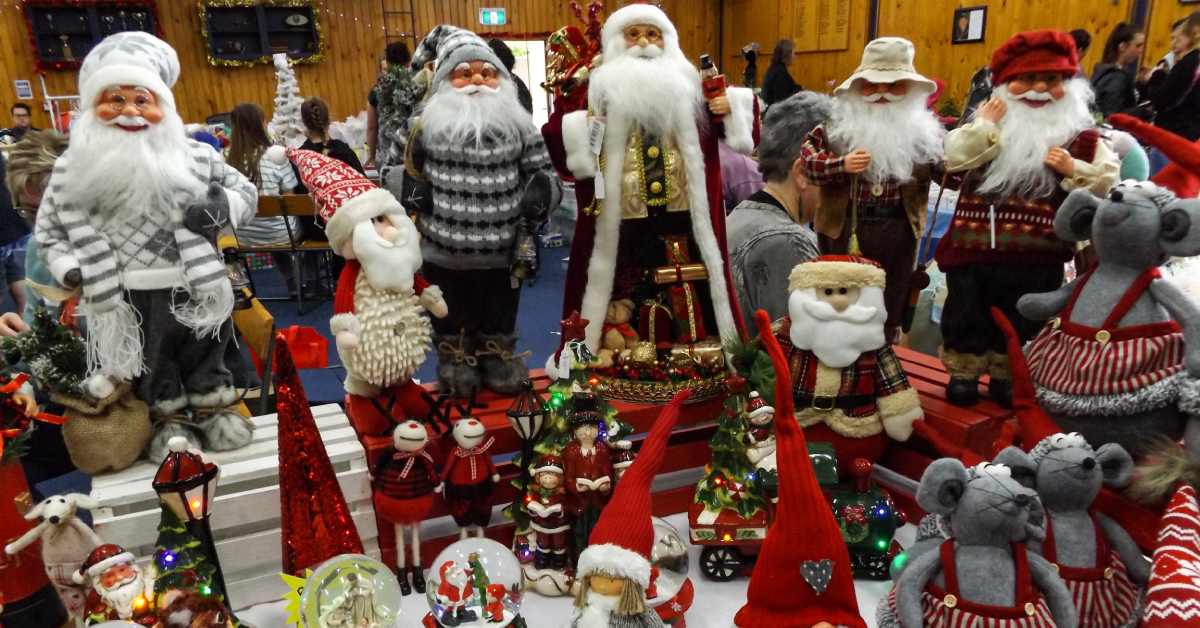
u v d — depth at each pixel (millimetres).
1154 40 4953
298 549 1673
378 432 1885
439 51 2072
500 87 1988
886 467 2195
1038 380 1757
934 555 1394
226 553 1778
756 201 2412
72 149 1710
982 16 5945
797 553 1350
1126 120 1844
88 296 1718
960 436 1991
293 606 1593
